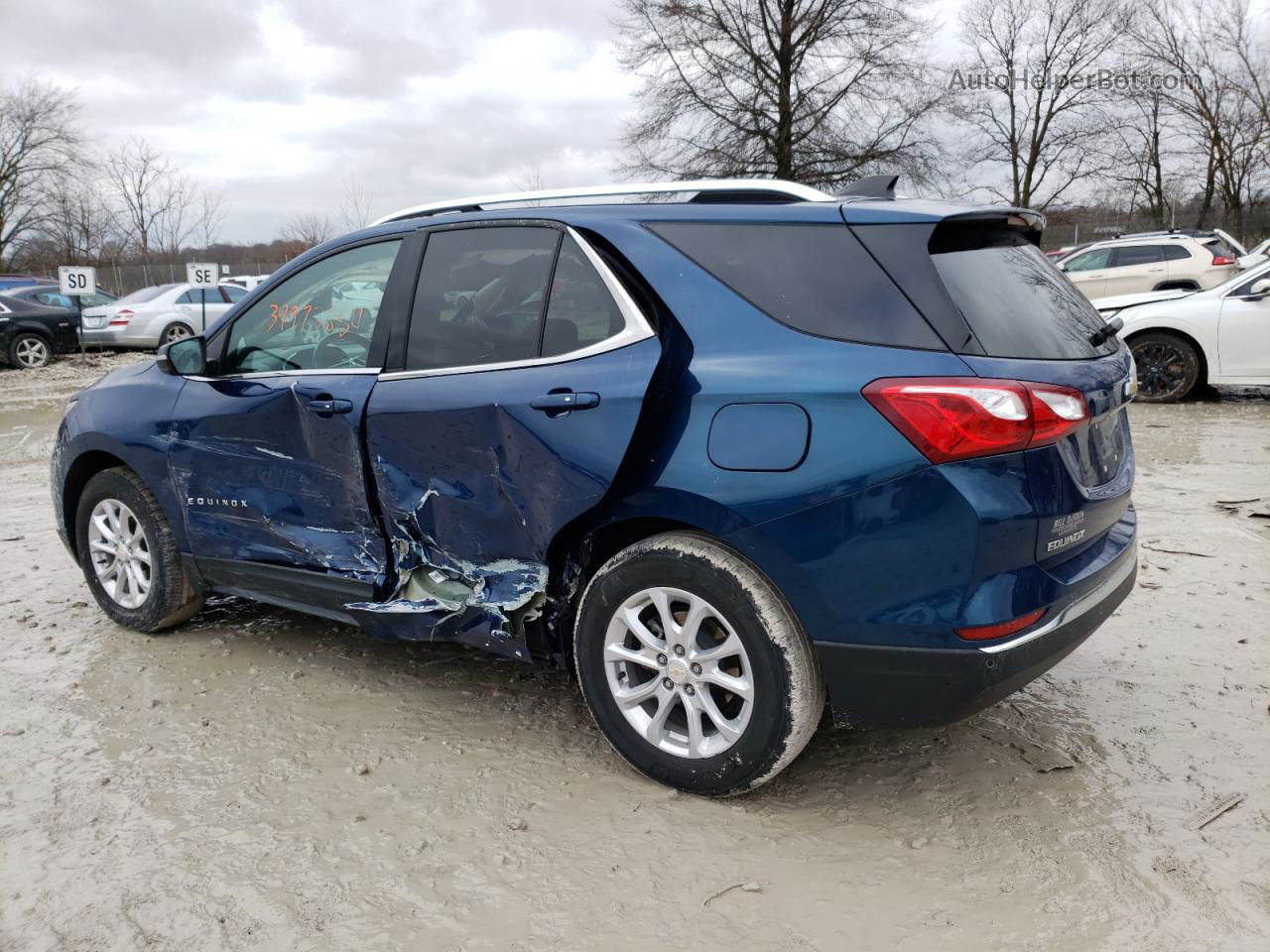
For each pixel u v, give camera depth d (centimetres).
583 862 266
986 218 284
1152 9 3500
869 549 257
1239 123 3538
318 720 353
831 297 271
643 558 289
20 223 4934
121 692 379
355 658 410
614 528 307
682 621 296
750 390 269
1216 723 338
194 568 412
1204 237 1797
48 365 1786
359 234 364
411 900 251
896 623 258
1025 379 255
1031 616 258
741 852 270
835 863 264
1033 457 255
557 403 292
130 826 286
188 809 295
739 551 275
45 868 266
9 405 1283
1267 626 420
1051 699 359
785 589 268
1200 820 280
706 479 273
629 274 296
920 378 252
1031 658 259
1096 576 284
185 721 353
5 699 373
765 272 282
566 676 389
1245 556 509
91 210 4781
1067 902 245
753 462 267
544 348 307
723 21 2708
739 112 2761
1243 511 593
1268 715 343
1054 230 3822
